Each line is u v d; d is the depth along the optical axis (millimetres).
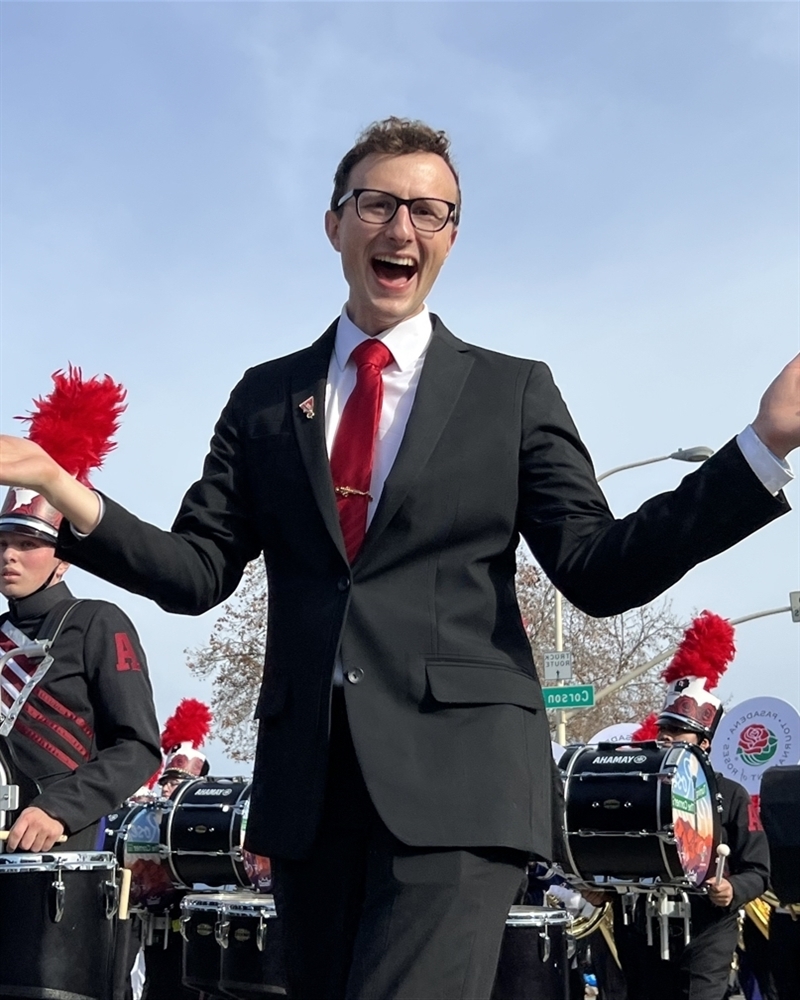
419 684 2811
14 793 5410
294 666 2904
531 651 3000
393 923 2707
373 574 2881
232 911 8727
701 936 8859
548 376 3105
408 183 3066
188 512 3107
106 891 5344
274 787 2895
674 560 2656
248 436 3100
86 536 2836
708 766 8867
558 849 2951
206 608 3082
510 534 2963
